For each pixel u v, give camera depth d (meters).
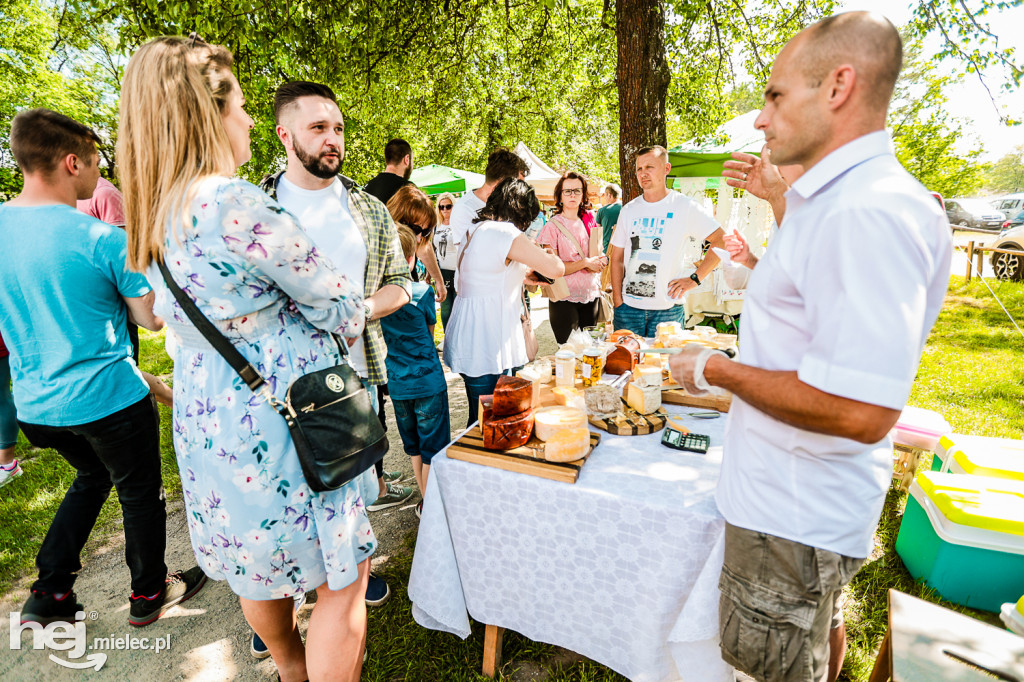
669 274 3.12
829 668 1.46
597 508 1.35
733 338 2.27
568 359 1.91
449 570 1.60
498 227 2.29
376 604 2.05
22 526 2.68
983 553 1.91
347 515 1.23
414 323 2.24
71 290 1.65
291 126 1.65
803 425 0.92
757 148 4.96
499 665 1.73
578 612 1.49
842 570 1.05
